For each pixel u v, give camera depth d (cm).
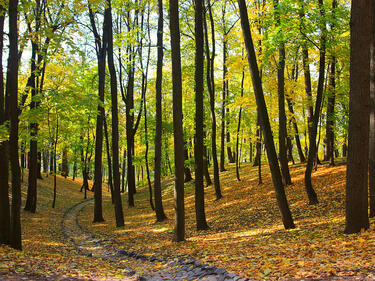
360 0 738
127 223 1733
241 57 1827
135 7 1656
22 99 1480
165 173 4050
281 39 1171
